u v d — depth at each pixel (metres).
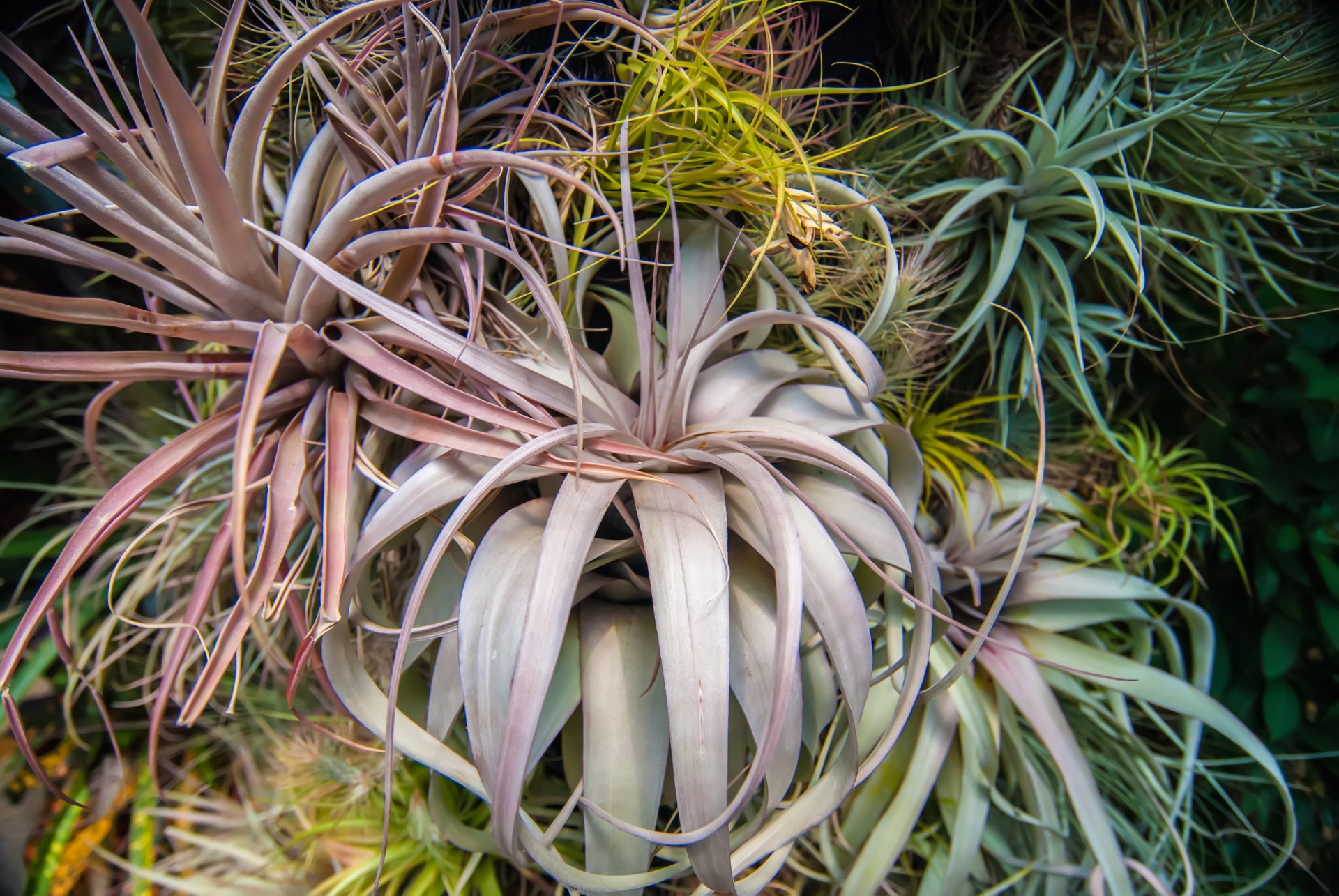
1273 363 0.72
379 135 0.45
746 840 0.45
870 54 0.62
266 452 0.43
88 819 0.64
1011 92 0.63
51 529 0.68
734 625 0.42
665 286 0.53
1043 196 0.61
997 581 0.63
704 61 0.44
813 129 0.60
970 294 0.66
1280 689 0.75
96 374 0.40
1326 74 0.60
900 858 0.64
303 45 0.38
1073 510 0.67
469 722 0.39
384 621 0.48
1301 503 0.72
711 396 0.50
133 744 0.67
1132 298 0.68
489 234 0.51
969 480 0.64
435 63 0.44
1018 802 0.63
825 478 0.49
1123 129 0.57
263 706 0.63
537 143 0.50
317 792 0.60
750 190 0.47
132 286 0.64
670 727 0.37
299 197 0.44
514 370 0.42
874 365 0.43
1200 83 0.62
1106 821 0.56
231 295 0.43
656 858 0.58
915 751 0.57
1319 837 0.76
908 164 0.59
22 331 0.64
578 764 0.50
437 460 0.42
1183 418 0.77
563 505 0.39
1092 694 0.65
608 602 0.48
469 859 0.59
